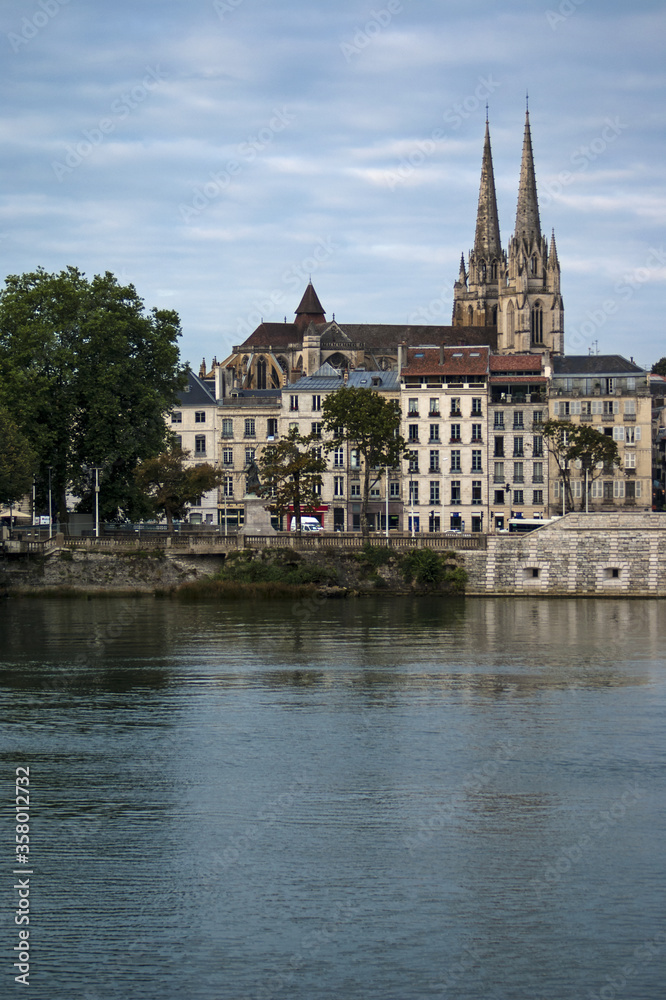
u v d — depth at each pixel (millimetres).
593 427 188500
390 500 196750
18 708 76125
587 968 43188
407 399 195500
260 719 73438
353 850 52531
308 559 139250
